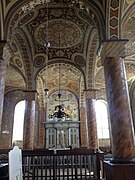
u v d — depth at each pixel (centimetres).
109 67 604
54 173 592
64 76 1470
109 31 642
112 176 479
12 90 1762
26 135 1027
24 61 1084
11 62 1173
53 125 1639
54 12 841
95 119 1056
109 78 595
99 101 1759
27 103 1073
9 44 664
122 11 671
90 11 717
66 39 1045
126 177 473
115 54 616
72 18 883
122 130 530
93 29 905
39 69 1121
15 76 1478
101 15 672
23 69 1151
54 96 1758
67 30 975
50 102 1742
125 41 631
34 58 1108
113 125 549
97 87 1670
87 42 1034
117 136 531
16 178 414
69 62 1138
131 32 969
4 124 1678
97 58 1092
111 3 635
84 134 1612
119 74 591
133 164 485
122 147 516
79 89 1631
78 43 1072
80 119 1655
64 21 907
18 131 1714
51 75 1438
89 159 620
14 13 676
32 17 850
